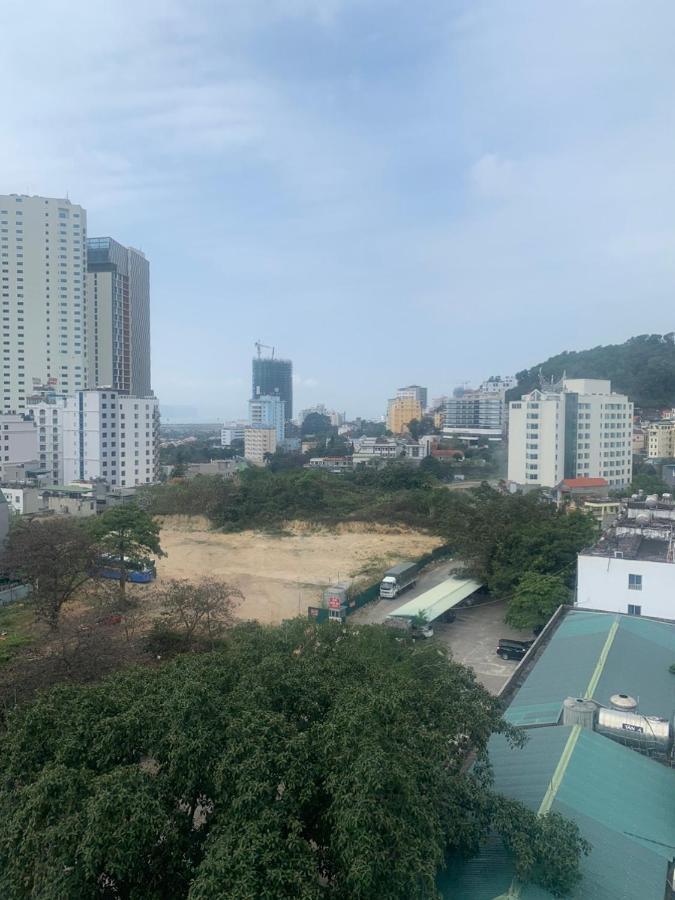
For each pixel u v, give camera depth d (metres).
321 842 13.65
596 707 22.02
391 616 44.94
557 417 97.25
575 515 57.88
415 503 89.19
